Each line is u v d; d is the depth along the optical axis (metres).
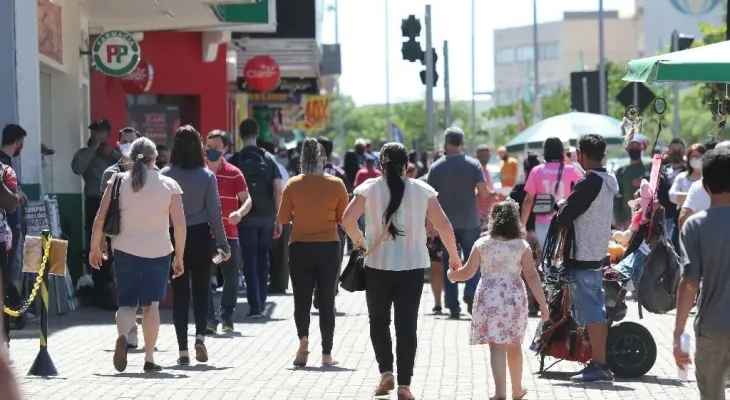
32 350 27.23
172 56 59.25
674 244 37.38
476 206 34.47
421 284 21.14
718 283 14.43
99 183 37.12
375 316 21.33
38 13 37.06
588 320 23.34
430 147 61.06
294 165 48.75
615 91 154.88
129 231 23.39
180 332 25.38
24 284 32.28
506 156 67.31
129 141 32.84
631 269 23.73
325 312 25.42
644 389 22.53
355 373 24.36
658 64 18.66
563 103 191.50
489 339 20.33
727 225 14.40
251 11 52.09
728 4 29.69
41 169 34.53
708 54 19.03
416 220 21.08
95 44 43.00
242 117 84.56
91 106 54.34
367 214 21.09
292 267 25.23
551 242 23.73
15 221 29.77
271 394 21.59
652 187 23.95
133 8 46.81
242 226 33.84
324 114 101.81
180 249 23.80
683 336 14.64
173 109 58.62
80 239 40.34
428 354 27.39
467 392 22.14
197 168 25.17
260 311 34.59
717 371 14.57
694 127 143.12
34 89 33.78
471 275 20.88
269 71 68.94
